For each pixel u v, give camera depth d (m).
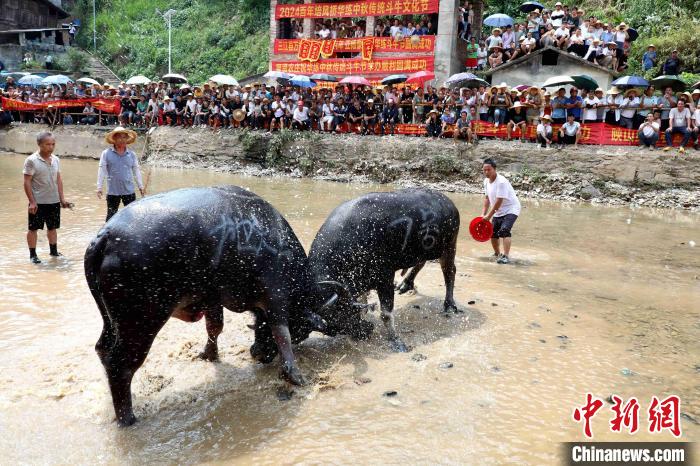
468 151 17.14
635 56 22.39
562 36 19.55
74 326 5.88
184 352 5.37
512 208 8.83
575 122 16.30
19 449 3.82
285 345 4.72
